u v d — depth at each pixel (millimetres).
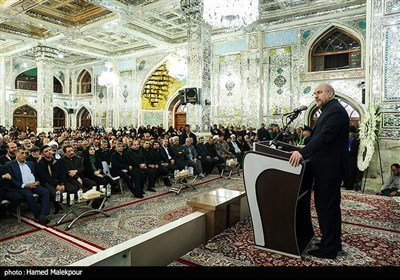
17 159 4809
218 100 13148
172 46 14328
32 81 18141
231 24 6742
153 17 11719
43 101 14289
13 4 9867
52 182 5113
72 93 19594
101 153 6953
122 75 17094
